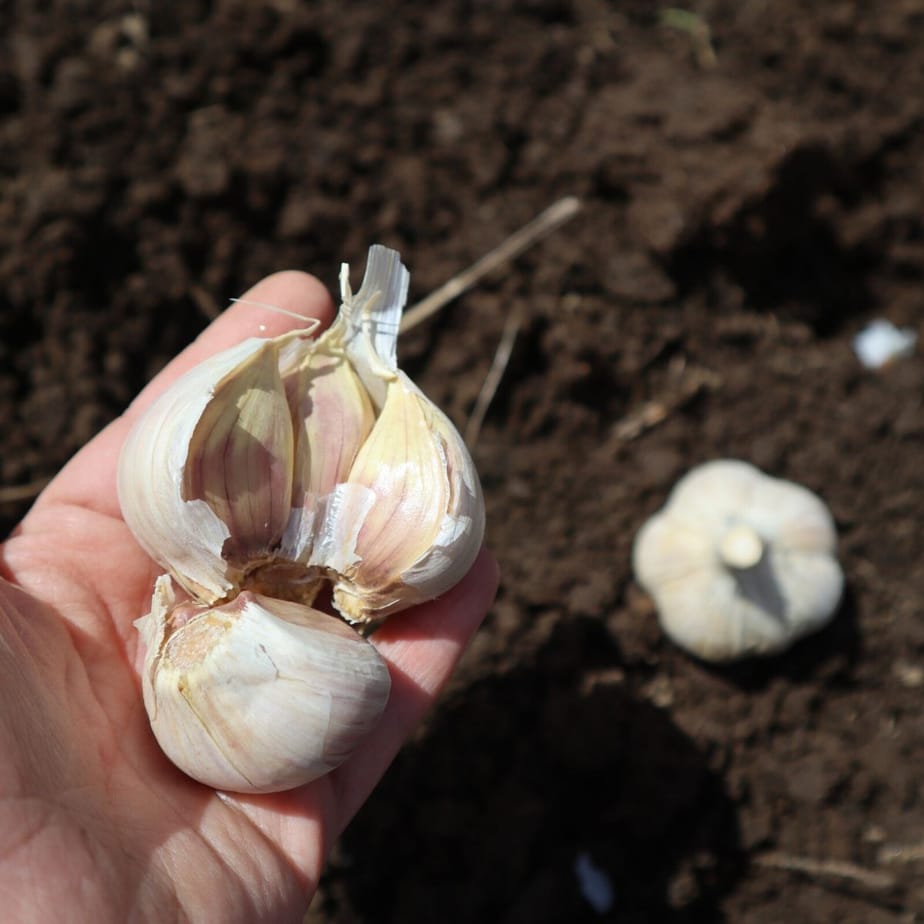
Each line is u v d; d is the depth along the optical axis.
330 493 0.22
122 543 0.23
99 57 0.32
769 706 0.30
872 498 0.33
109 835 0.18
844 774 0.30
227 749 0.19
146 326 0.32
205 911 0.18
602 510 0.32
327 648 0.20
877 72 0.36
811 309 0.35
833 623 0.31
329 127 0.33
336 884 0.28
